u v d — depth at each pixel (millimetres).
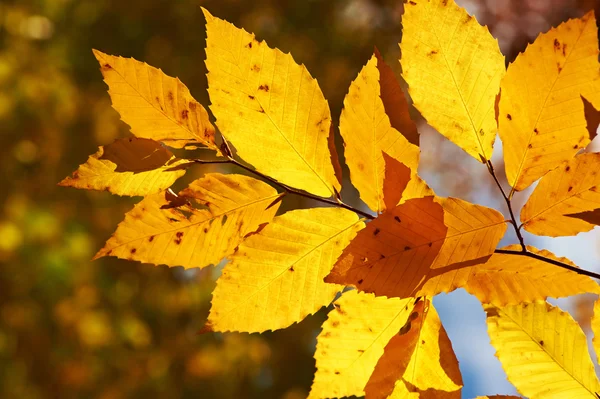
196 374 5137
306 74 720
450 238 695
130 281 5176
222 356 5234
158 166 725
